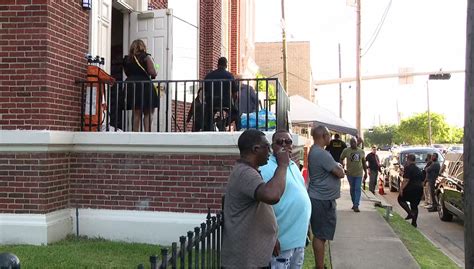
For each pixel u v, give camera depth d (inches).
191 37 494.9
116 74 418.6
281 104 332.2
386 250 322.7
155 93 336.2
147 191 296.4
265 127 304.2
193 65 498.3
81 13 312.3
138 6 412.2
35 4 277.0
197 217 289.6
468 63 206.8
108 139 294.8
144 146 293.6
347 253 313.3
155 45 406.6
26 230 274.2
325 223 245.4
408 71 1034.7
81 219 299.4
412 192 477.7
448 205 511.2
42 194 276.1
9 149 277.1
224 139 283.9
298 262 186.9
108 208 299.7
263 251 141.9
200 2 533.0
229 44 746.2
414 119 3710.6
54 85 283.1
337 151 566.6
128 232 294.2
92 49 322.0
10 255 78.1
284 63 783.1
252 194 136.6
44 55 276.4
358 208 503.5
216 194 288.7
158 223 291.4
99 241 289.4
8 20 279.0
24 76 277.7
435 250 358.9
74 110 303.3
